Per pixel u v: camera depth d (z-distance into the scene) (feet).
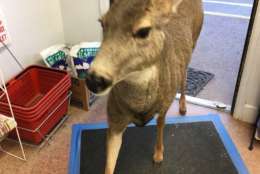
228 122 7.48
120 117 4.88
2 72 6.89
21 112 6.14
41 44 7.90
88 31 8.29
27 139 6.79
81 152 6.52
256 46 6.57
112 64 3.70
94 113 7.72
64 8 8.18
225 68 9.39
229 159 6.38
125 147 6.61
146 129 7.02
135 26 3.68
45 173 6.25
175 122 7.27
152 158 6.38
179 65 5.40
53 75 7.24
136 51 3.83
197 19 6.72
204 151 6.55
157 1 3.85
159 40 4.09
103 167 6.19
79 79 7.34
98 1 7.70
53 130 7.16
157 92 4.67
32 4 7.34
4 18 6.61
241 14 12.49
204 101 8.05
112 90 4.59
